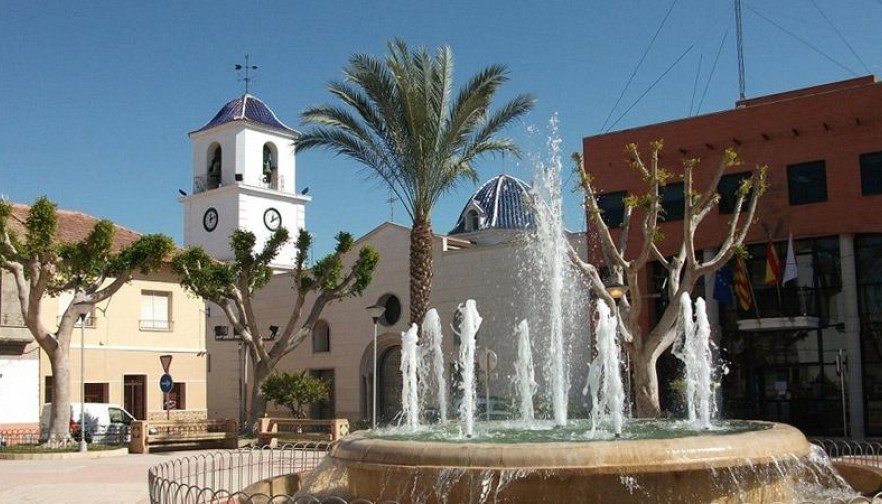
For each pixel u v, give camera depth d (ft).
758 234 100.07
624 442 28.84
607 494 27.78
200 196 181.57
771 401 99.35
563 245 73.77
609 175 110.52
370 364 132.36
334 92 87.61
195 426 96.17
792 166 99.45
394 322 129.80
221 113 187.73
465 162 89.76
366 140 88.48
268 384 113.19
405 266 129.90
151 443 89.66
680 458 28.45
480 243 162.81
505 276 117.29
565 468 27.71
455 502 28.45
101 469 69.72
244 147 180.75
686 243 73.51
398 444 30.81
